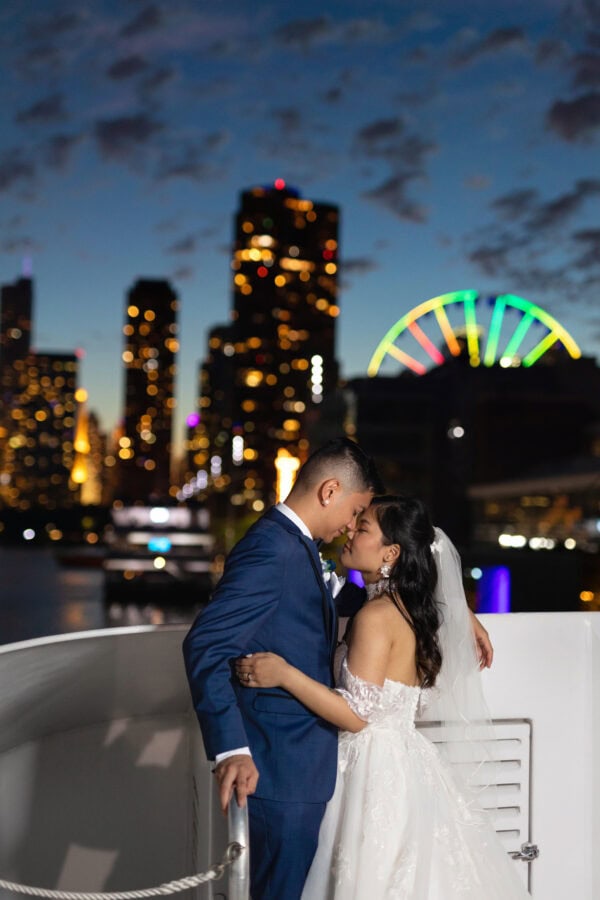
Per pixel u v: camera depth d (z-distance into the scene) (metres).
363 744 2.59
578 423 112.06
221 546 70.69
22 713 2.73
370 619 2.61
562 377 114.50
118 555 44.31
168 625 3.18
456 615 2.70
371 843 2.49
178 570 44.47
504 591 35.16
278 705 2.48
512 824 2.94
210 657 2.32
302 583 2.50
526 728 2.97
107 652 2.98
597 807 3.04
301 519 2.57
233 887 2.16
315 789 2.47
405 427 113.94
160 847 3.11
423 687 2.70
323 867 2.57
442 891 2.59
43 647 2.76
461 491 111.88
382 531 2.66
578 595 34.59
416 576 2.65
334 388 123.81
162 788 3.13
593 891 3.03
